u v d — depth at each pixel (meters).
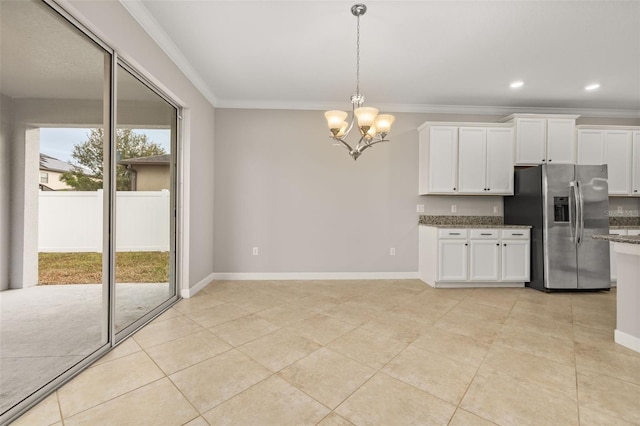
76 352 1.90
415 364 1.86
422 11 2.23
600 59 2.92
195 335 2.26
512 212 4.07
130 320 2.45
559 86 3.55
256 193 4.10
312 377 1.71
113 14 1.93
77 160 2.11
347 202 4.18
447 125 3.90
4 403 1.43
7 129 1.97
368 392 1.57
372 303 3.08
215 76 3.34
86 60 2.02
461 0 2.12
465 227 3.69
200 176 3.52
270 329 2.39
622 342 2.13
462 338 2.25
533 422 1.35
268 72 3.25
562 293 3.50
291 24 2.41
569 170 3.55
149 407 1.44
